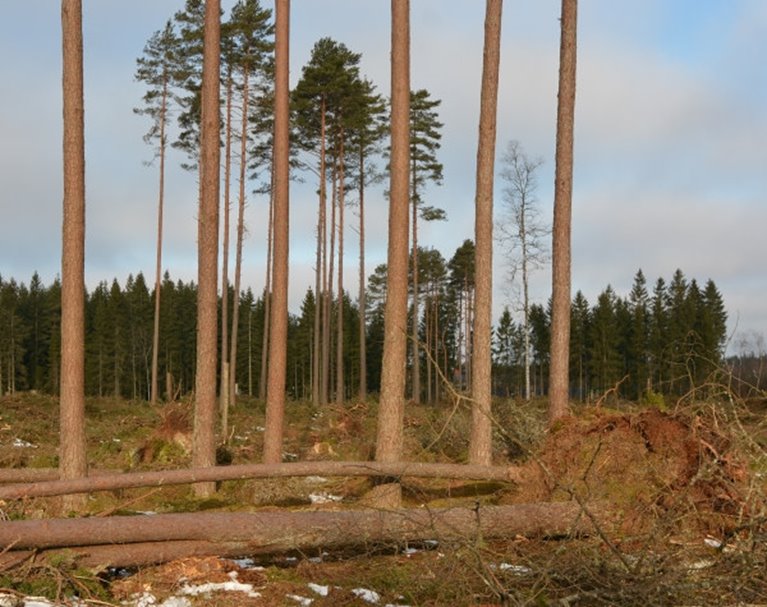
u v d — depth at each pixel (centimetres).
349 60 3212
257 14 2925
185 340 6569
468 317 5116
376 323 6450
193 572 672
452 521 737
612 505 787
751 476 709
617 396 1062
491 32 1198
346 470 947
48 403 2566
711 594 575
